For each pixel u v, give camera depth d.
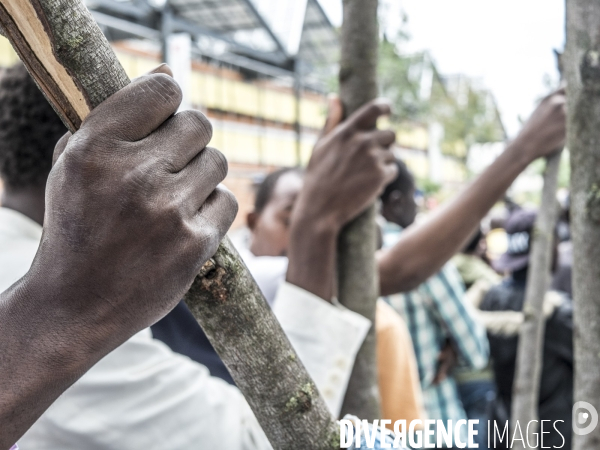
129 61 10.66
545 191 1.51
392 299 2.60
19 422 0.51
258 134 14.17
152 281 0.52
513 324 2.70
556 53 1.48
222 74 13.00
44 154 1.13
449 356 2.66
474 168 13.48
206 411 1.02
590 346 0.98
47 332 0.51
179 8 10.39
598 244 0.96
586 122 0.94
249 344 0.62
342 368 1.18
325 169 1.19
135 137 0.52
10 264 1.03
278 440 0.66
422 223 1.61
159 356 1.03
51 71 0.54
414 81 9.30
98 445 0.96
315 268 1.20
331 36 12.75
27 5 0.51
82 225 0.50
